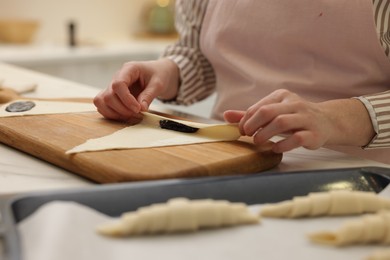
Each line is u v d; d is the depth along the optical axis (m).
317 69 0.88
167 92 1.01
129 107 0.77
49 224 0.43
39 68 1.99
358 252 0.45
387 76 0.84
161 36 2.57
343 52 0.85
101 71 2.14
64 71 2.05
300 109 0.65
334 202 0.50
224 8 0.98
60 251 0.40
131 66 0.89
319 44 0.86
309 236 0.46
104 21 2.54
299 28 0.88
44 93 1.09
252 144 0.68
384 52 0.81
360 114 0.71
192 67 1.06
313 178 0.58
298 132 0.64
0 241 0.44
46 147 0.66
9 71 1.33
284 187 0.56
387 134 0.72
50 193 0.49
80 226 0.44
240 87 0.98
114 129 0.74
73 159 0.62
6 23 2.19
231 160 0.62
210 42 1.01
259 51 0.95
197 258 0.42
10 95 0.96
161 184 0.52
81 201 0.49
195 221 0.46
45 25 2.38
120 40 2.55
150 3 2.65
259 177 0.56
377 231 0.46
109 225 0.45
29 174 0.63
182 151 0.65
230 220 0.47
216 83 1.10
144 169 0.58
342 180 0.58
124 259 0.41
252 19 0.94
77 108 0.87
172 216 0.45
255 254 0.43
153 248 0.43
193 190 0.52
